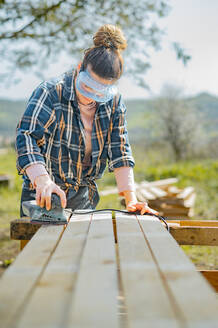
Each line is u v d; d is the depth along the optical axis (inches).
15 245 199.6
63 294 36.3
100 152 87.1
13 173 522.9
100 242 57.2
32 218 74.0
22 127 76.2
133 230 66.3
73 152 84.2
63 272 43.4
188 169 528.4
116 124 88.0
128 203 86.4
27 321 29.6
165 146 823.7
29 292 37.0
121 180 88.7
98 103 83.8
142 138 859.4
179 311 31.5
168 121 817.5
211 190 395.5
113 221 77.4
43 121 77.2
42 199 68.9
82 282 39.5
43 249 53.9
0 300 34.7
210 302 33.5
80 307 32.6
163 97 830.5
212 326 28.5
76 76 81.0
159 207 222.4
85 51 78.4
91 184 93.3
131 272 42.9
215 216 273.1
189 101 830.5
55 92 80.0
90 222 73.9
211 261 174.6
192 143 809.5
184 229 77.6
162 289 37.2
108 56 73.7
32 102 77.7
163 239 59.6
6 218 270.7
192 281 39.6
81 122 82.5
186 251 191.3
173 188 301.1
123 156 88.7
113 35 75.9
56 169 83.7
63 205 71.5
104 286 38.3
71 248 54.3
